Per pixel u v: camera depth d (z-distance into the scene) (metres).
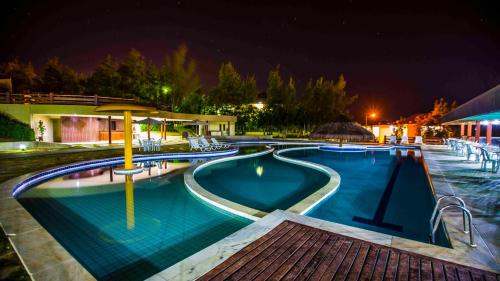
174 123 32.03
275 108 38.62
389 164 11.90
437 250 3.00
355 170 10.37
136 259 3.48
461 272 2.57
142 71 32.38
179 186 7.37
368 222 4.86
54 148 15.09
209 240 4.04
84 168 9.95
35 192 6.68
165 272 2.58
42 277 2.47
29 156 11.80
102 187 7.23
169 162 11.78
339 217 5.12
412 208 5.68
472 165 9.16
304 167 10.83
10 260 2.79
